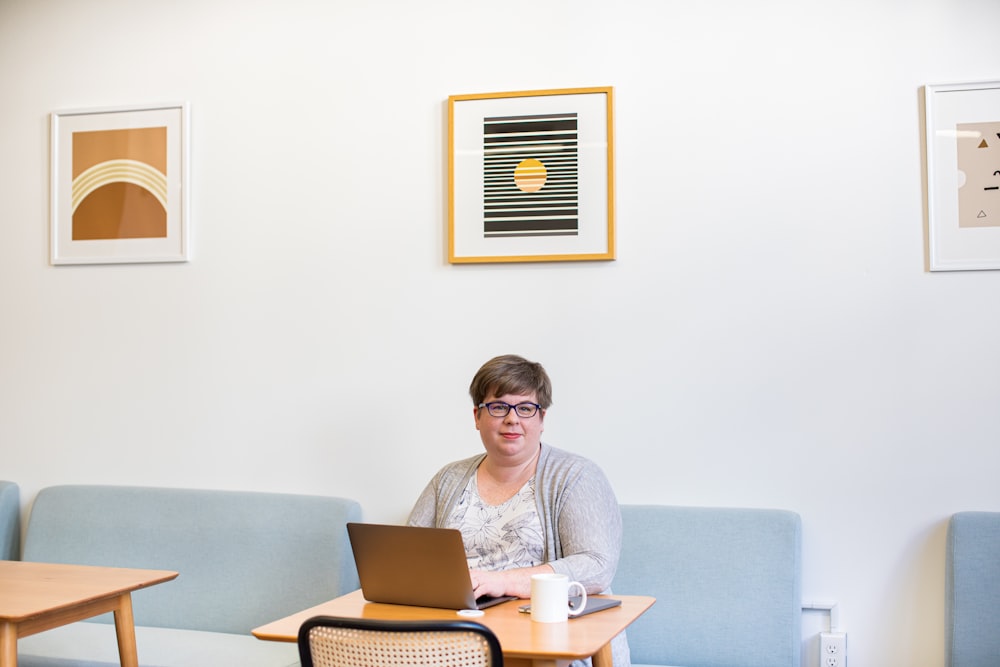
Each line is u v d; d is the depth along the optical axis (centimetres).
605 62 351
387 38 368
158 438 382
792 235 335
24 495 393
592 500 265
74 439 390
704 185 342
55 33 398
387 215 365
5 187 398
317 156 372
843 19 335
